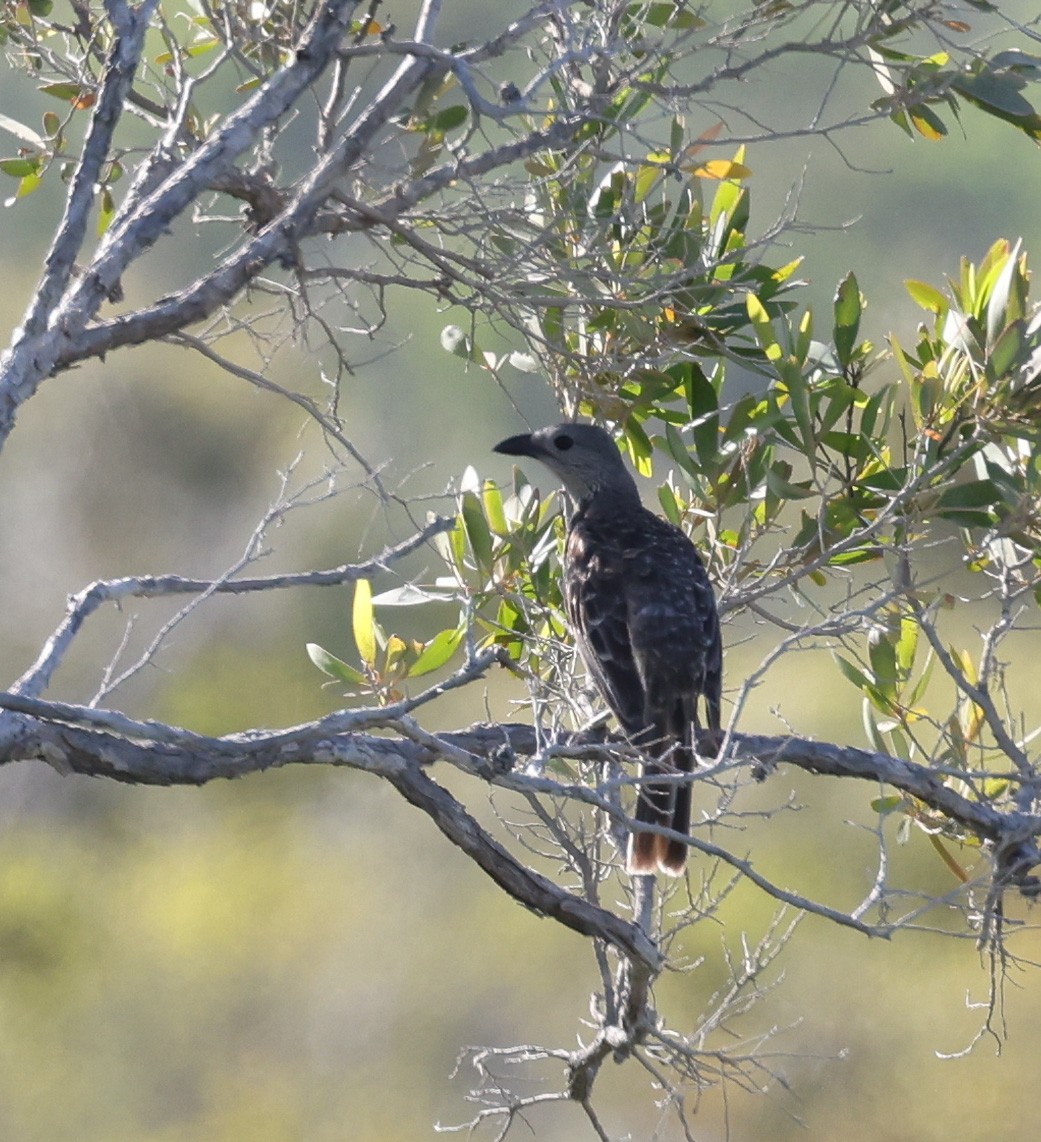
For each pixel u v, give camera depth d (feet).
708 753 33.14
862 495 32.27
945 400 31.17
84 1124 64.90
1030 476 30.53
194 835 76.07
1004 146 97.55
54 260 20.58
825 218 95.61
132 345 21.34
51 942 70.33
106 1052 66.49
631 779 22.04
